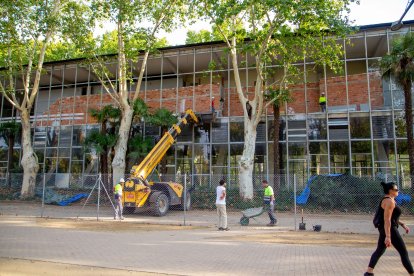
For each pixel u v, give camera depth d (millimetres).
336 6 16750
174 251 8250
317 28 17516
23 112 24922
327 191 18844
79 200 21953
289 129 23688
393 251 8492
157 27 21984
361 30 22500
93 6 20703
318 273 6273
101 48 27312
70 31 21828
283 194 19672
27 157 24578
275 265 6887
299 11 16078
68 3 22250
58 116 28828
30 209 19141
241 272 6289
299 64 23797
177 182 20953
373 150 21547
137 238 10289
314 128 23188
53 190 23578
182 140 25453
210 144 24875
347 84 22859
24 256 7488
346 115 22562
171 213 18094
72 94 32938
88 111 25641
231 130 24781
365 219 15812
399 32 22141
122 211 16469
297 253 8148
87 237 10352
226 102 26344
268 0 15648
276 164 21078
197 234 11258
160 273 6148
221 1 18234
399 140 21672
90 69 28594
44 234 10773
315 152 23062
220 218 12406
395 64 18594
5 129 27812
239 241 9867
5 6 22094
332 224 14109
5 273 6105
